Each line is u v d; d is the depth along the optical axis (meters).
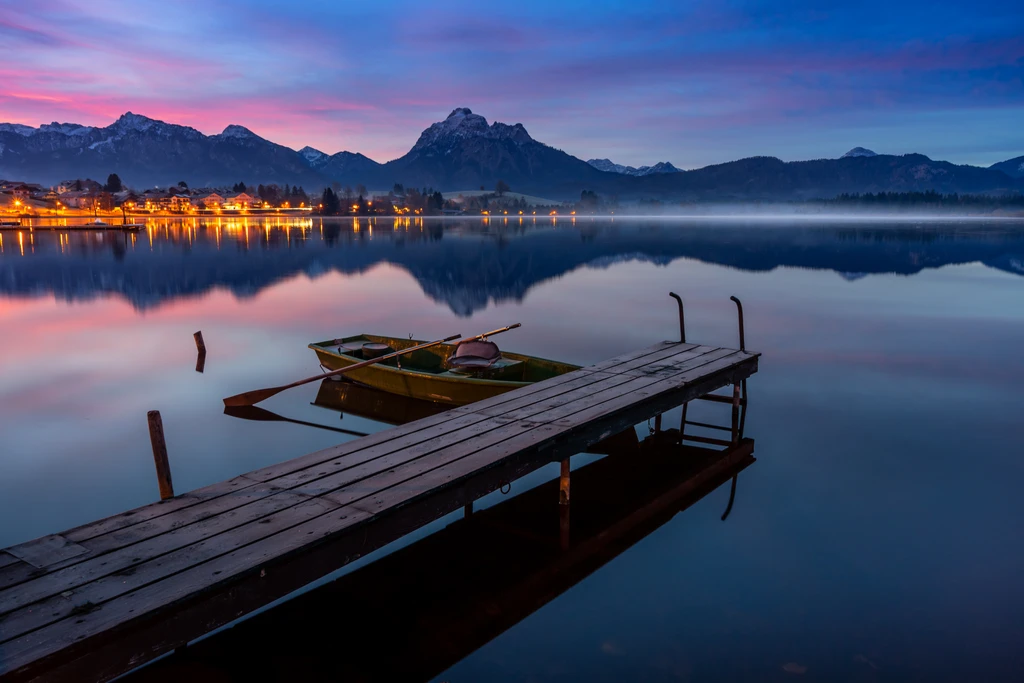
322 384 13.38
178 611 3.84
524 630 5.28
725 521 7.39
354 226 127.44
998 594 5.79
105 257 50.47
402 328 21.19
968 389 13.22
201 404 12.53
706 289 31.28
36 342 18.75
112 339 19.27
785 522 7.34
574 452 6.93
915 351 17.16
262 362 16.23
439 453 6.12
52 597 3.81
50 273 38.69
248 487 5.39
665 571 6.25
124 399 12.87
